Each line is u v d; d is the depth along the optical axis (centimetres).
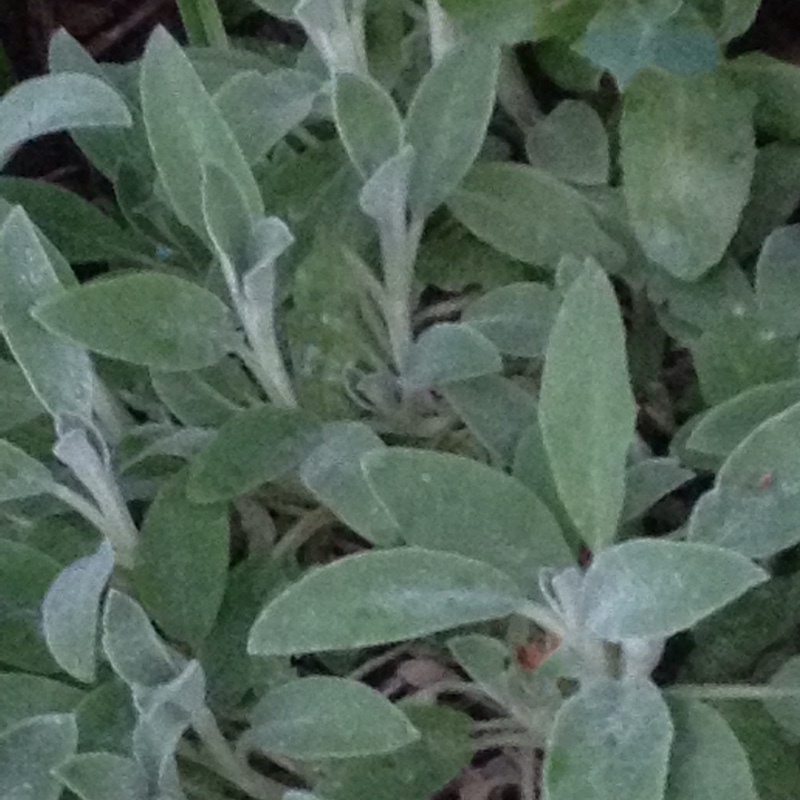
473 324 68
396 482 60
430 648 69
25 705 62
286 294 70
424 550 59
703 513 60
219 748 63
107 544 61
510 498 61
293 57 80
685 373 73
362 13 73
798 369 66
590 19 70
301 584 59
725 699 63
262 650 58
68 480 68
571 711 59
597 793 57
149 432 68
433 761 63
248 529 70
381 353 71
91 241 74
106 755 59
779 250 68
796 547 66
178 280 65
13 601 64
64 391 64
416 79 78
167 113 66
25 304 64
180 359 65
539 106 79
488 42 69
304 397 69
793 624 64
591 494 60
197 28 78
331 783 62
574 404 60
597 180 74
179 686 59
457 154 69
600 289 59
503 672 64
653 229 69
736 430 63
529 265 73
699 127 70
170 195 67
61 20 86
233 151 66
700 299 70
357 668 69
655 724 58
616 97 78
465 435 71
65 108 67
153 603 64
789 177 72
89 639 59
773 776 61
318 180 72
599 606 58
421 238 74
